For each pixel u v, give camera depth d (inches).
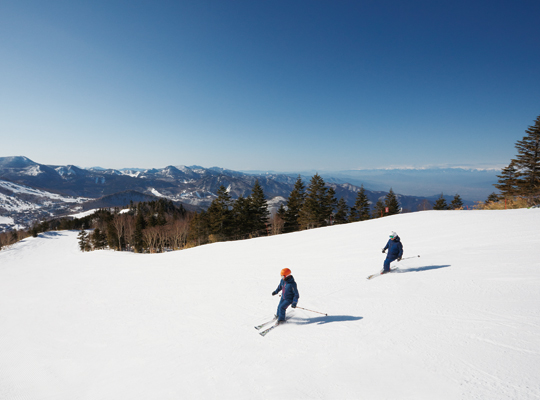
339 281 386.9
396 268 388.5
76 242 3917.3
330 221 2381.9
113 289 598.9
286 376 183.6
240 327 293.3
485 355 163.3
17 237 4562.0
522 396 127.0
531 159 1537.9
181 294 473.7
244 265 635.5
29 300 626.2
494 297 241.4
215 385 191.6
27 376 287.9
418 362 168.7
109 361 281.4
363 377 164.6
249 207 2257.6
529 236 444.1
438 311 233.9
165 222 3198.8
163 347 281.4
